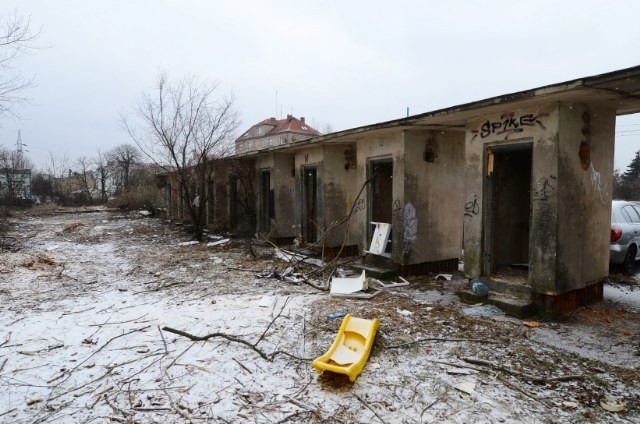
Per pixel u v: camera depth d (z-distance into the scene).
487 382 3.81
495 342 4.73
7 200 29.64
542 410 3.33
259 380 3.91
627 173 42.94
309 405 3.45
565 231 5.64
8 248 12.12
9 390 3.77
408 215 8.21
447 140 8.66
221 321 5.57
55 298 6.86
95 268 9.45
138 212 28.11
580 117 5.77
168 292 7.24
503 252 7.70
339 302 6.43
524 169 7.91
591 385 3.75
